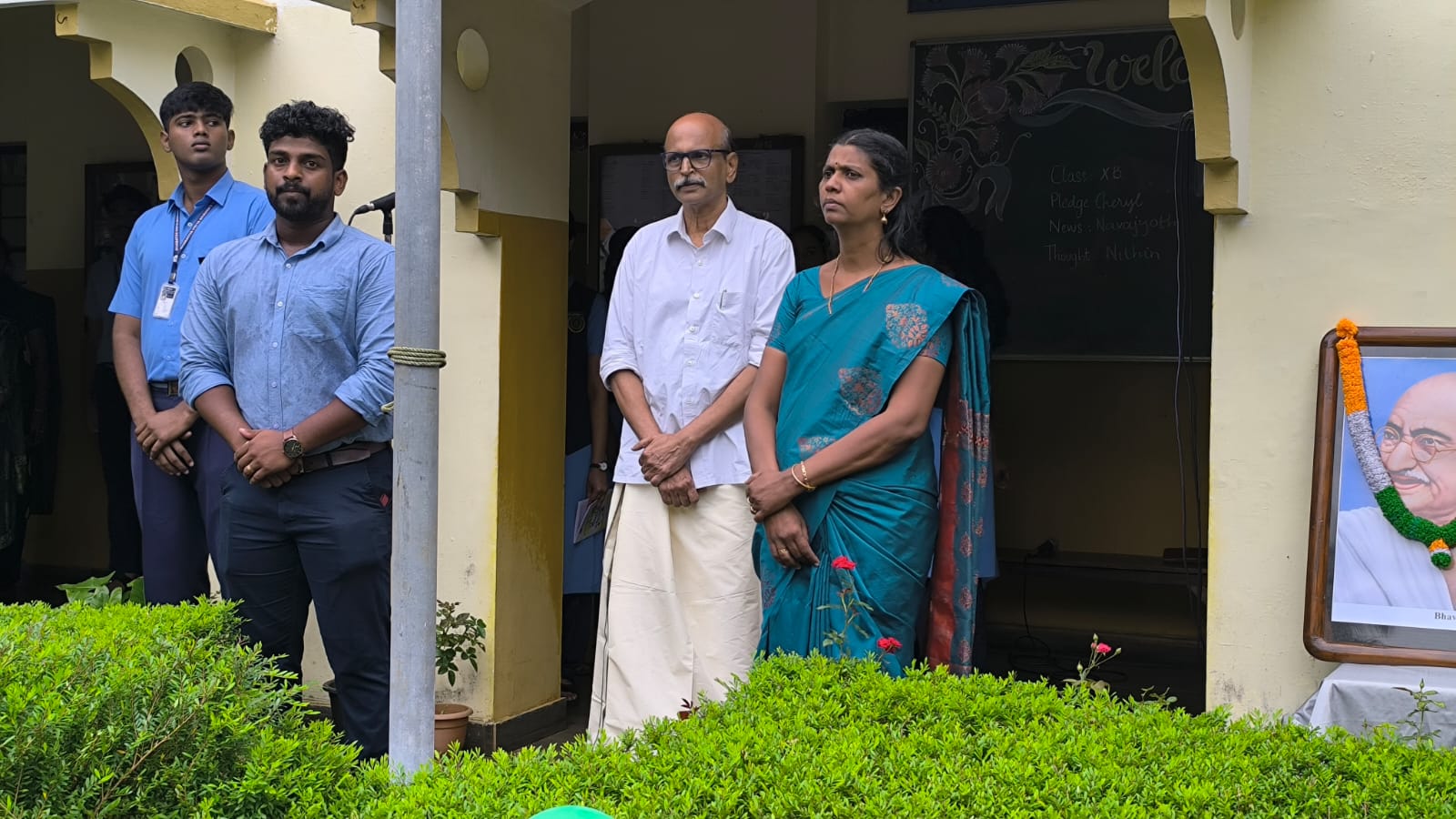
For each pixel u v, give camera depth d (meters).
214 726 2.42
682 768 2.24
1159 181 6.00
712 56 6.39
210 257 4.26
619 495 4.19
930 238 6.07
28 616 3.35
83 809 2.31
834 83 6.37
